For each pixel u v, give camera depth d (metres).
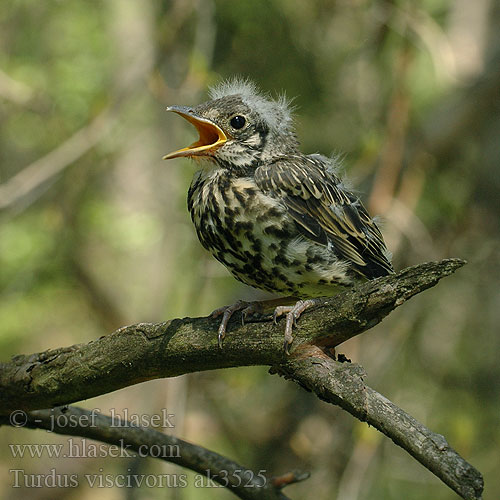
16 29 14.30
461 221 12.62
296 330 5.56
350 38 13.70
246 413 14.55
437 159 12.30
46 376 6.42
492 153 12.70
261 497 7.07
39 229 14.10
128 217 14.47
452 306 13.34
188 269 13.49
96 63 14.20
